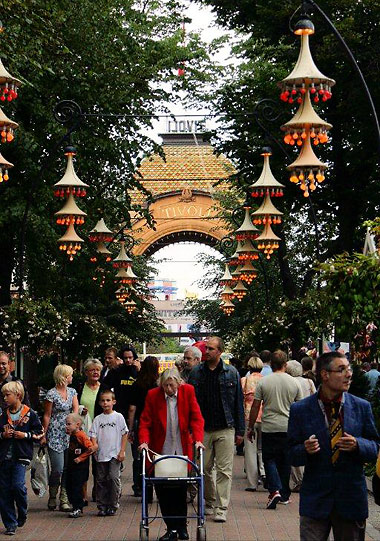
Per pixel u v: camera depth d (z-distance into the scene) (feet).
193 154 228.84
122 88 106.52
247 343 111.14
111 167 108.88
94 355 129.70
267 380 50.14
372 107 60.70
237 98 116.47
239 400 47.21
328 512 26.30
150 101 114.52
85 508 50.96
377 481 25.81
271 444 50.03
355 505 26.35
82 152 102.68
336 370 26.45
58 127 93.71
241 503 51.85
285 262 114.73
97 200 106.93
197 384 46.78
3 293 96.94
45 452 50.03
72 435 47.85
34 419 43.04
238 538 41.57
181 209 226.58
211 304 211.00
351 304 53.57
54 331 84.48
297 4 103.40
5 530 43.29
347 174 110.63
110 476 48.21
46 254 105.91
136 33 113.09
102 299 136.15
